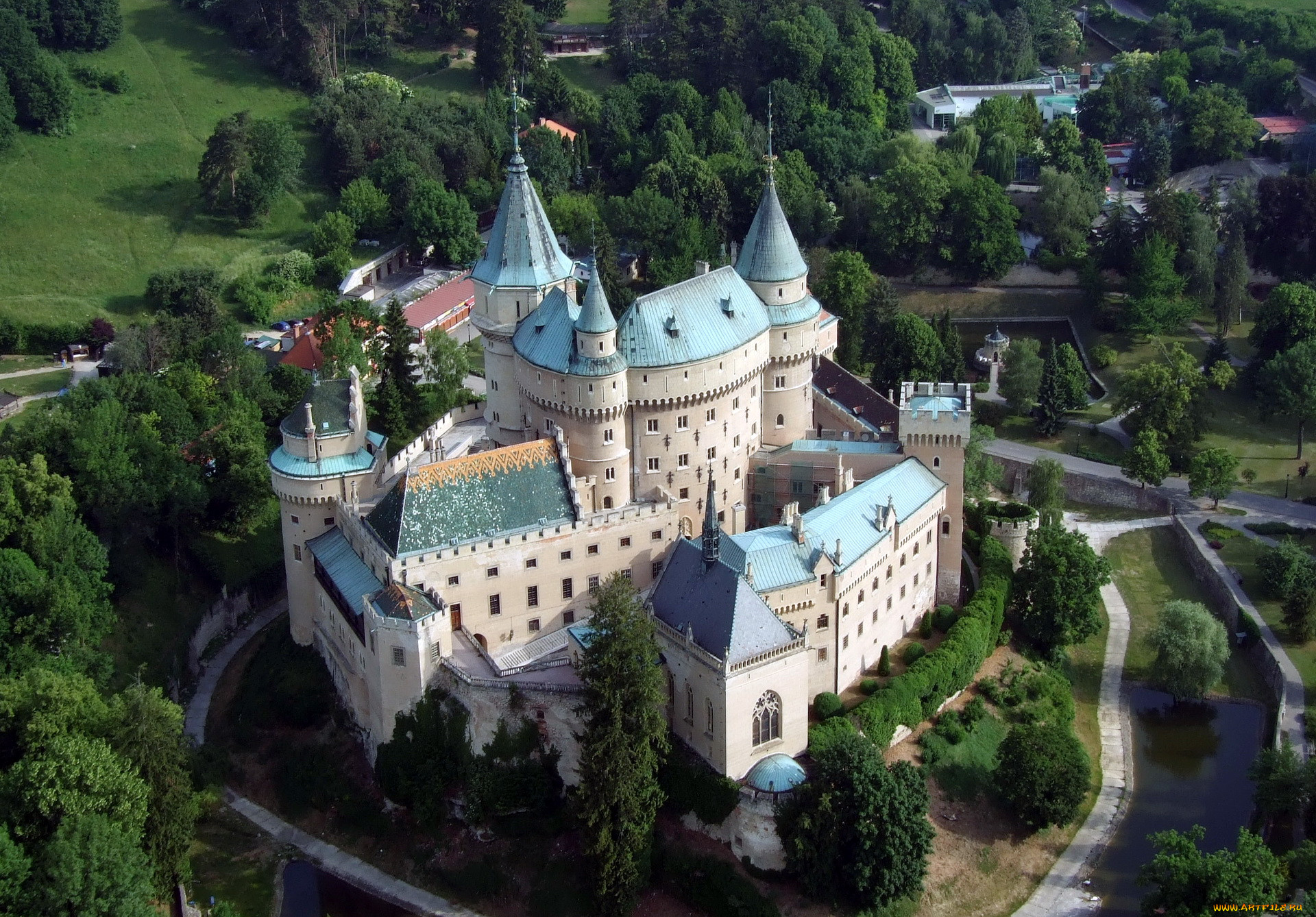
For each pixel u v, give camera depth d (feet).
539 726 517.14
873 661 566.77
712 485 508.53
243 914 508.94
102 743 495.82
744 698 487.61
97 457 644.69
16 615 575.79
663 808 509.35
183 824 508.12
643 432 580.30
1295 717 588.09
